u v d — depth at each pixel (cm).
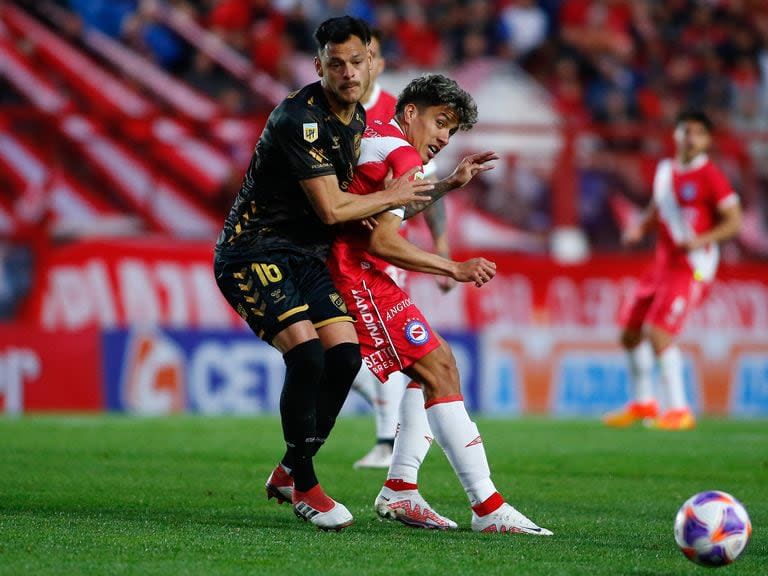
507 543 1579
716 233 3778
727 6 6512
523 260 4688
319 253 1742
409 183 1678
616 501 2130
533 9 6153
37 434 3186
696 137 3778
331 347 1711
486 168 1762
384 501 1755
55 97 5350
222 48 5566
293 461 1662
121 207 4753
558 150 4997
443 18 6019
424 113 1797
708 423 4081
